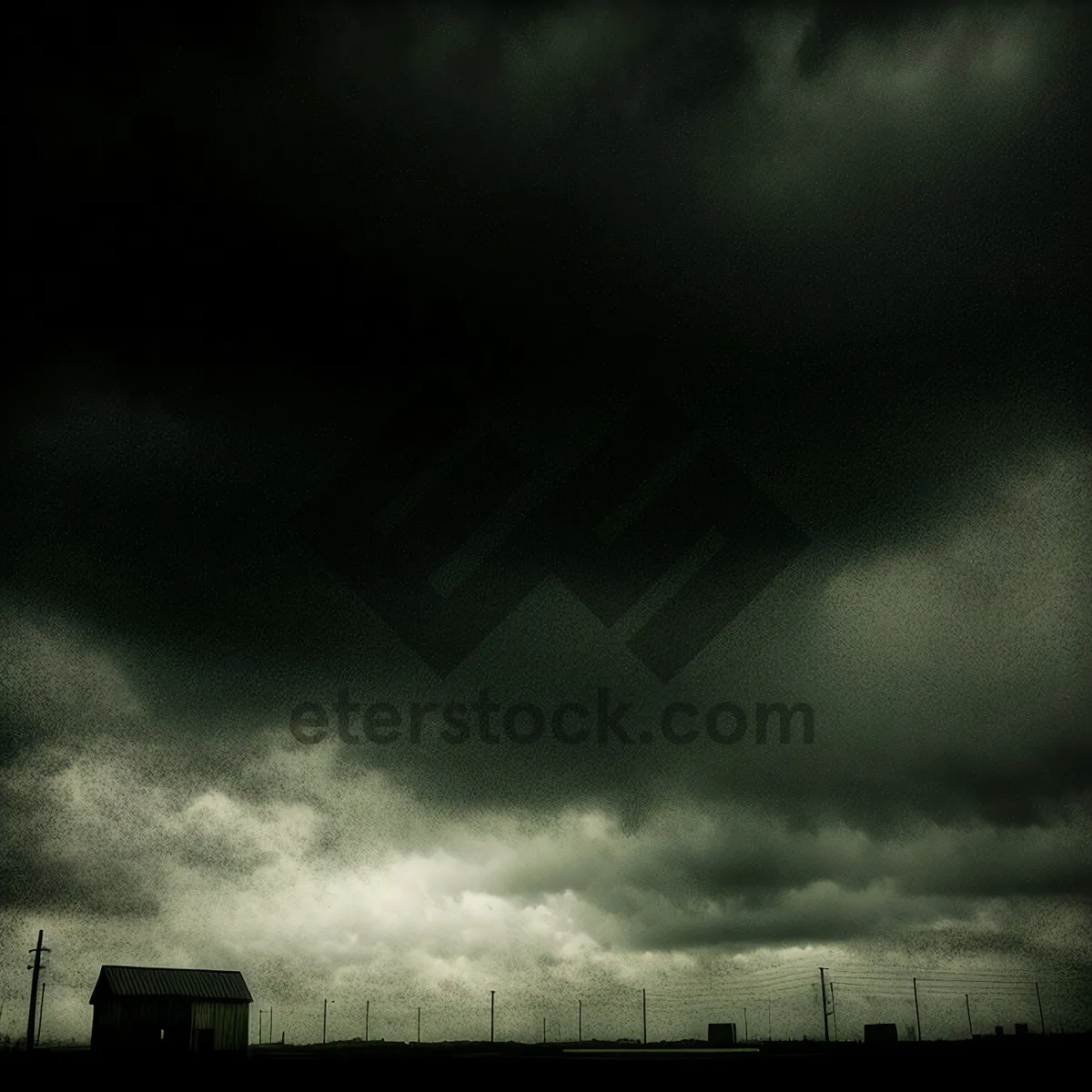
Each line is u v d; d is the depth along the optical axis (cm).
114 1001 5297
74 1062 5234
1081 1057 3916
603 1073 3831
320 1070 4144
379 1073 3934
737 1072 3766
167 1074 4034
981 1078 3419
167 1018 5412
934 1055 4534
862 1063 4175
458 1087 3366
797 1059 4578
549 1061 4731
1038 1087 3175
